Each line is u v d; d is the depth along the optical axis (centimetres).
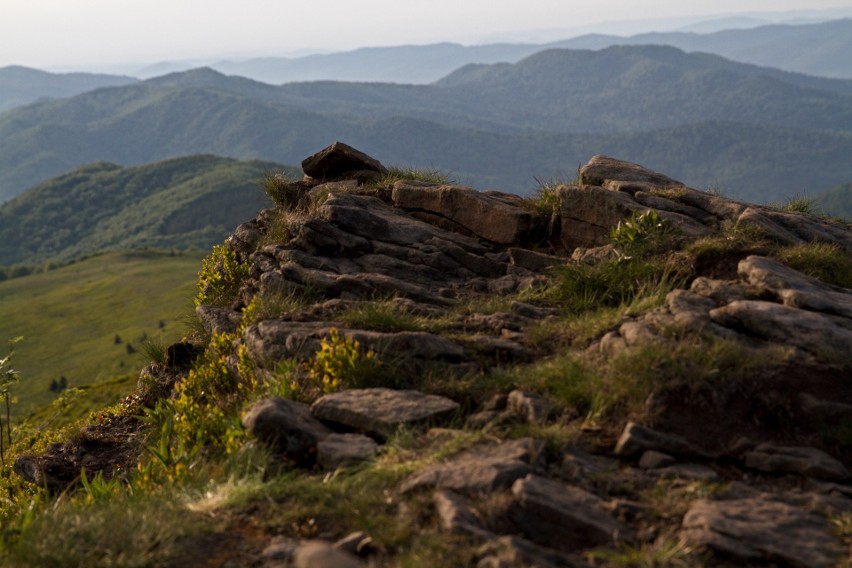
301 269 1216
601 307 998
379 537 553
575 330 917
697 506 573
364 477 652
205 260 1627
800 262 1003
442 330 969
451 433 709
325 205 1379
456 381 838
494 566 493
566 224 1273
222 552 567
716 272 1002
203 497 672
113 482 852
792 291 848
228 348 1175
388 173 1672
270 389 878
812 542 530
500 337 950
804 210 1397
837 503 585
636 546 539
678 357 734
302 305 1129
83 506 703
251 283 1348
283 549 555
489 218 1348
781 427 685
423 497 596
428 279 1233
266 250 1346
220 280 1480
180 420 937
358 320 984
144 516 605
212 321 1311
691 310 841
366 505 603
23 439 1870
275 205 1672
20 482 1174
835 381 715
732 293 884
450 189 1402
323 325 1002
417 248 1299
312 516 604
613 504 584
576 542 545
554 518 558
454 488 601
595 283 1056
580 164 1431
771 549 517
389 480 639
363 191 1552
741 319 803
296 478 698
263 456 725
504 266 1248
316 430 763
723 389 707
